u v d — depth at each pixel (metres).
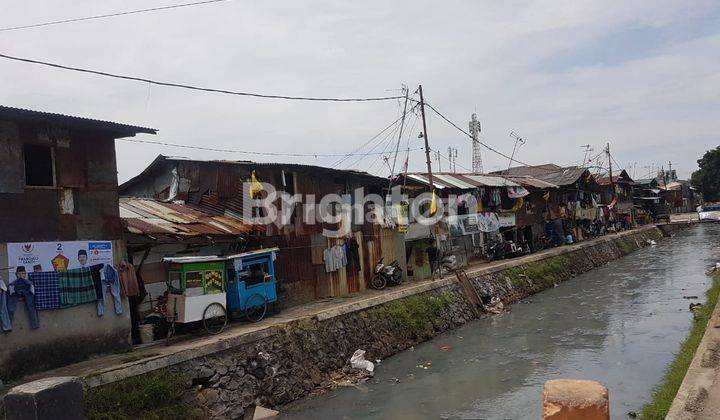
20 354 11.41
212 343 13.26
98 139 13.84
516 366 15.90
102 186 13.80
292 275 20.20
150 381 11.41
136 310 14.88
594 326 20.28
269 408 13.33
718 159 78.06
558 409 3.52
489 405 12.84
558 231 44.19
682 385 10.02
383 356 17.94
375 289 24.14
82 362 12.40
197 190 20.55
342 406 13.48
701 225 70.88
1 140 11.76
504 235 37.81
